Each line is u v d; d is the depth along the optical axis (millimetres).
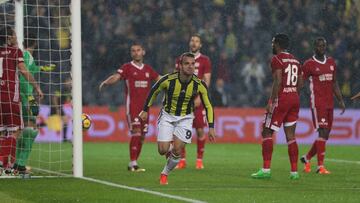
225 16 61781
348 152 44781
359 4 62750
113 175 27375
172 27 61031
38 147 45781
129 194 20609
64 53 56812
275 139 54000
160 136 23734
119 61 59406
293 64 25859
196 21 61469
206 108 23516
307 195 20828
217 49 60531
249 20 62000
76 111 26062
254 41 61469
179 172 29000
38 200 19234
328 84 29312
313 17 62688
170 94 23578
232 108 53750
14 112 26969
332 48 61594
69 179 25297
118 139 52656
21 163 27547
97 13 60000
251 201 19297
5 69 26719
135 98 30469
